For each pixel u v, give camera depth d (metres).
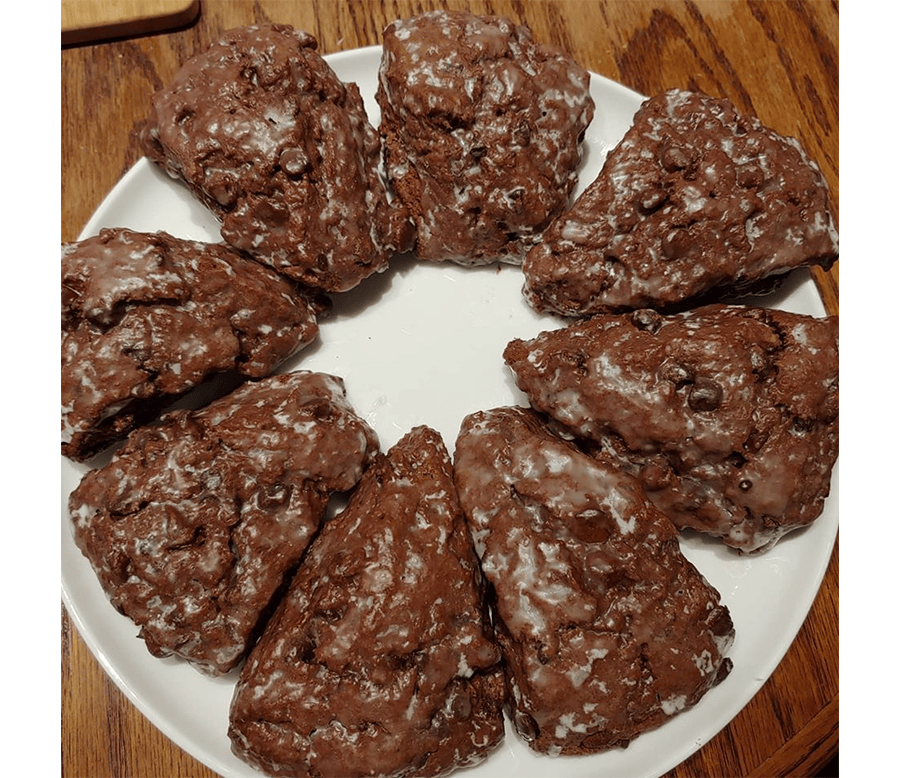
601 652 0.23
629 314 0.26
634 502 0.24
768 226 0.26
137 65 0.32
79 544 0.25
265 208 0.26
